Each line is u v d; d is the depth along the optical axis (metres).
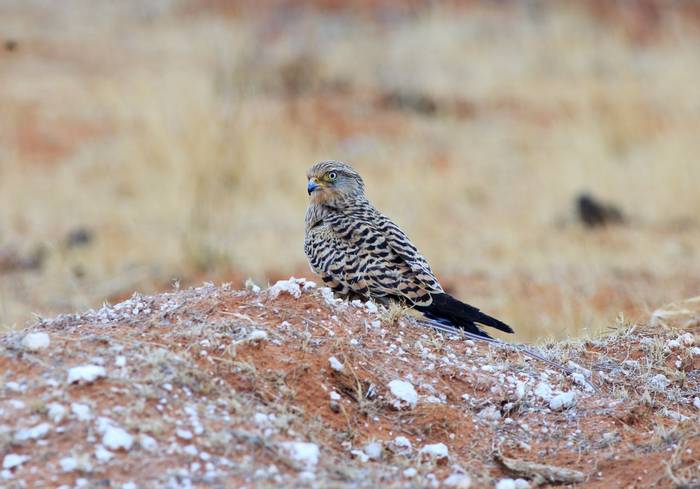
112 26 31.62
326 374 7.12
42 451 5.96
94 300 14.04
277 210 18.42
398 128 23.98
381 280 8.73
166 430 6.21
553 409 7.39
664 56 28.70
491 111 25.58
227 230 16.39
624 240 16.77
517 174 21.00
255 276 14.96
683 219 18.14
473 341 8.20
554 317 11.69
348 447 6.66
